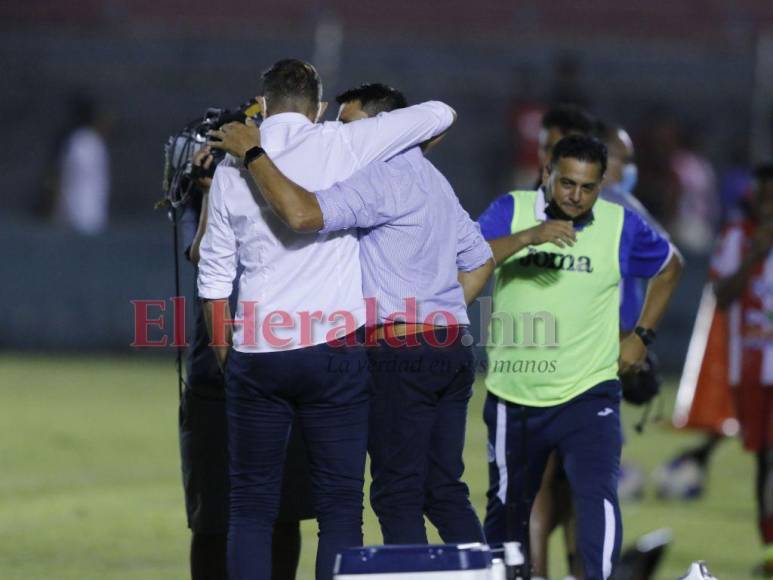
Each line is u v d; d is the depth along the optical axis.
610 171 22.81
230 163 17.53
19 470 34.59
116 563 24.89
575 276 20.03
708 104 71.44
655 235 20.50
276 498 17.81
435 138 18.66
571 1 78.06
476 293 19.03
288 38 72.69
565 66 65.44
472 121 70.12
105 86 71.88
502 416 20.33
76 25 75.62
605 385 20.09
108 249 58.25
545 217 20.36
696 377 34.12
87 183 61.22
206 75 71.81
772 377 26.52
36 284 58.69
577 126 22.66
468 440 38.97
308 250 17.38
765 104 70.62
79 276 58.44
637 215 20.58
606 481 19.50
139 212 69.31
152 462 36.03
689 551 27.42
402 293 17.98
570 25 77.50
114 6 76.62
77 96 67.62
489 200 67.88
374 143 17.89
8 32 73.38
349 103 19.12
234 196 17.36
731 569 25.78
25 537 27.06
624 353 20.78
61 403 46.09
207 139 18.25
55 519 28.91
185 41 72.75
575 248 20.05
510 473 20.33
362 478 17.81
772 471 26.44
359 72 72.00
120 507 30.28
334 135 17.77
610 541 19.08
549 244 20.06
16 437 39.34
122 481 33.44
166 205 19.55
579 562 21.31
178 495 31.83
